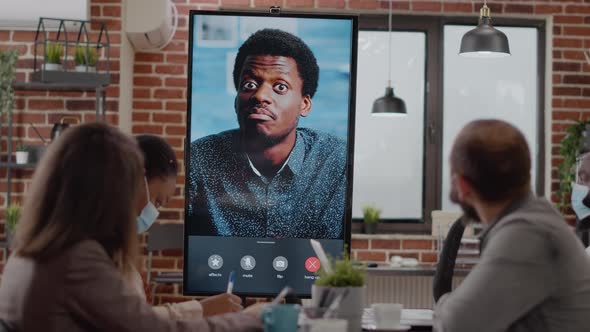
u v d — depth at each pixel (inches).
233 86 117.8
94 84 198.2
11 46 207.6
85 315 71.7
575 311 76.7
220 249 116.6
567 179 246.2
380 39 261.6
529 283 75.9
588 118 257.8
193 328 77.7
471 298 76.9
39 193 73.9
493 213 81.3
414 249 249.9
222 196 117.0
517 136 79.8
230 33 117.8
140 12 217.9
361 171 262.4
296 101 117.6
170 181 104.4
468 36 205.5
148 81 242.8
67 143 75.0
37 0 202.2
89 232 73.4
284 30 118.0
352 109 117.8
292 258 116.6
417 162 263.1
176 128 243.4
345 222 116.8
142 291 98.7
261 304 87.9
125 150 76.0
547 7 257.3
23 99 209.8
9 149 201.5
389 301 249.9
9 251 209.6
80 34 203.6
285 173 117.2
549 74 259.8
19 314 71.4
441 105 261.1
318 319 78.6
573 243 77.9
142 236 240.4
